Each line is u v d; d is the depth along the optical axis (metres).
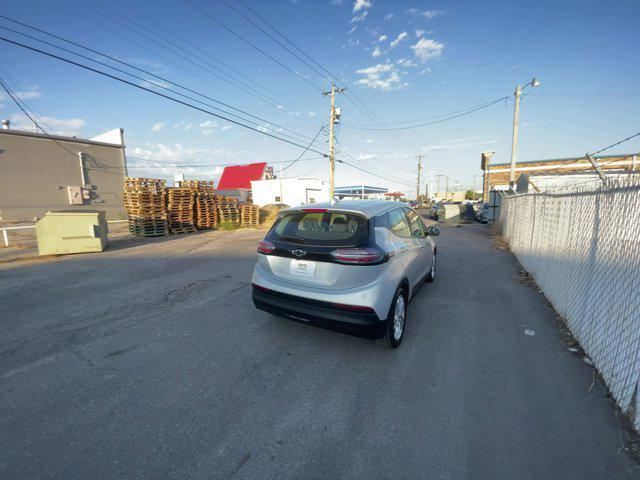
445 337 3.76
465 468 1.96
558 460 2.01
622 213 2.88
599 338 3.06
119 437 2.23
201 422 2.37
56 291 5.61
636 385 2.34
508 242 10.85
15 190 22.69
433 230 5.39
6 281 6.30
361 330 3.04
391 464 1.99
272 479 1.89
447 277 6.52
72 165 25.41
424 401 2.60
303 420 2.39
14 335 3.86
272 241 3.55
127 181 13.90
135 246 10.92
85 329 4.02
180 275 6.72
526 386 2.79
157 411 2.49
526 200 7.72
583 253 3.76
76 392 2.74
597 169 3.99
